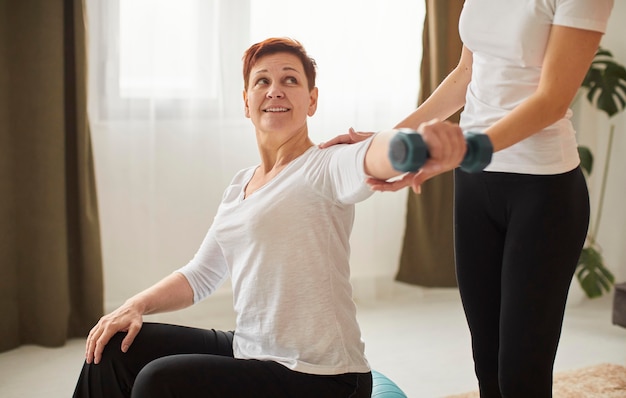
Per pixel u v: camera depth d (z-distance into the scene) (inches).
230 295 146.5
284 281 61.1
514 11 64.1
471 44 68.4
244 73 68.5
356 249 158.4
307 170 61.1
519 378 65.1
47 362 122.0
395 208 161.2
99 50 132.3
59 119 124.9
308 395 59.7
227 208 65.8
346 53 150.4
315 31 147.5
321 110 149.4
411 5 154.3
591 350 129.2
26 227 126.8
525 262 64.4
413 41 155.4
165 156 139.5
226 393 58.6
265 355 63.0
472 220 69.1
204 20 138.2
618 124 168.6
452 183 160.4
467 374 117.5
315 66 68.5
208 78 139.9
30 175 125.6
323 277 60.6
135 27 134.1
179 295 72.1
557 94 59.6
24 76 123.6
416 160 42.3
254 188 66.4
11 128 124.1
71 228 131.3
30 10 122.6
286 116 64.9
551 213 63.7
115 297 139.3
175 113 138.9
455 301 158.1
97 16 131.3
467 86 75.4
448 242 161.9
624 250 170.2
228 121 142.9
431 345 131.2
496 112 66.9
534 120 59.1
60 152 125.6
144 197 138.3
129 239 138.6
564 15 59.9
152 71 135.6
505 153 65.5
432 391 110.4
